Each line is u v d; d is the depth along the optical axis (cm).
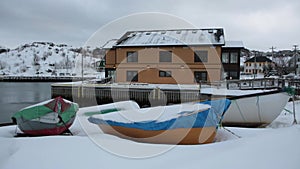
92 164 342
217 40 2370
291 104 1305
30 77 5478
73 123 640
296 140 427
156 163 349
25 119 593
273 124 936
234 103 957
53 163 345
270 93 952
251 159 344
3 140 412
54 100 596
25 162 345
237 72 2686
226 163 335
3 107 2197
